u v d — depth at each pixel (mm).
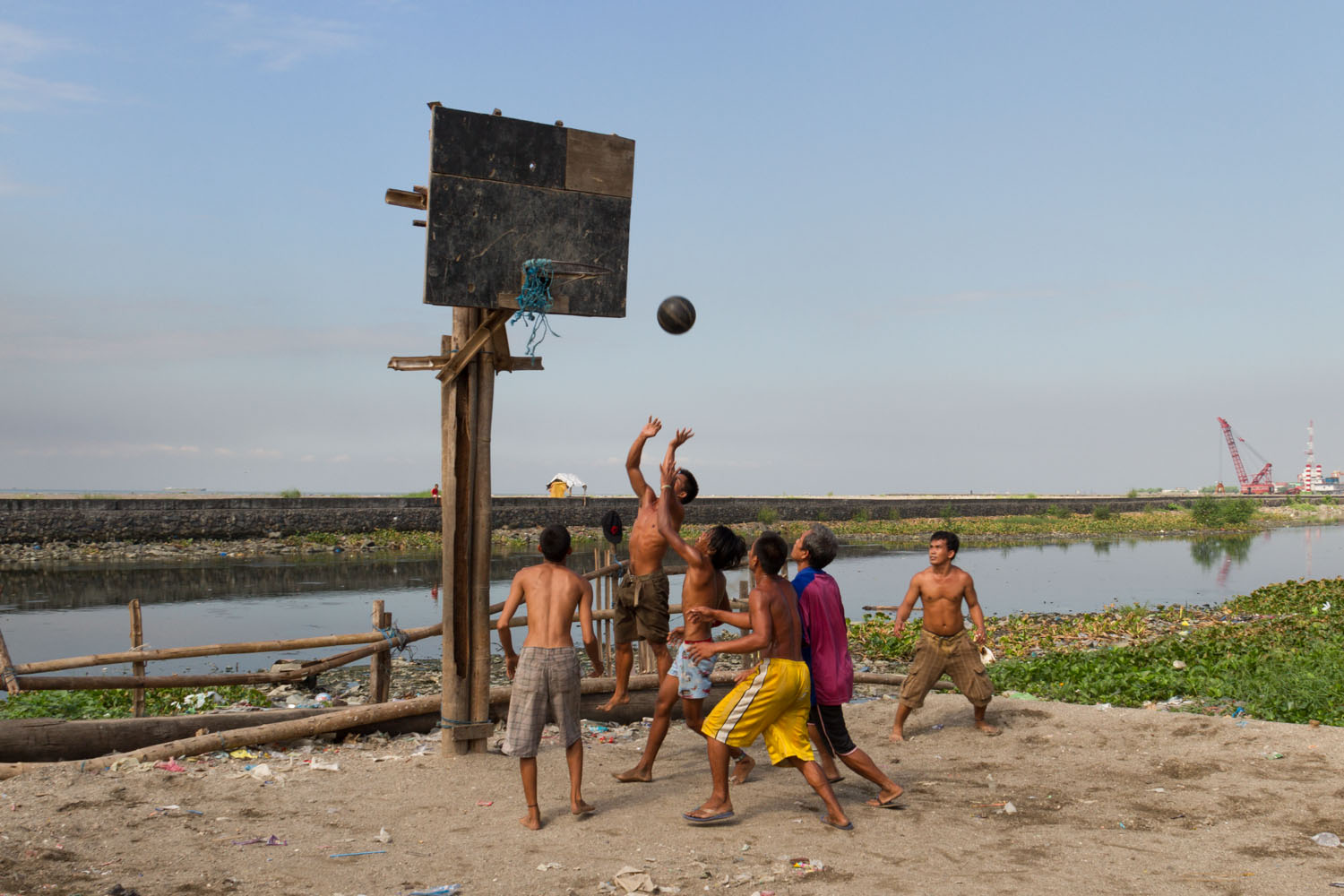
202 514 34781
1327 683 9711
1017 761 7172
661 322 6430
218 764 6602
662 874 4602
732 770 6812
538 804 5930
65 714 8844
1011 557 39750
